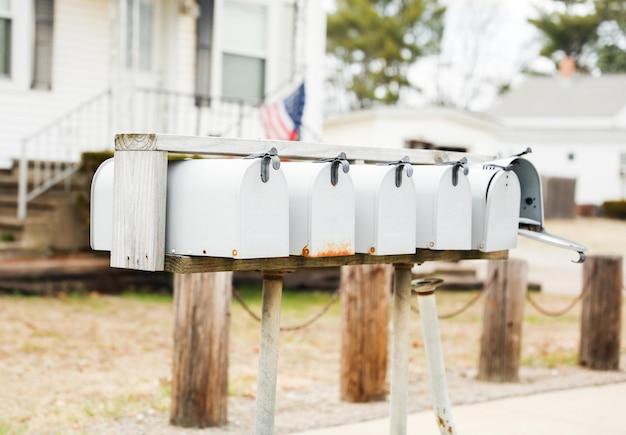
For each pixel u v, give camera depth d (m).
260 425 4.01
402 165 4.03
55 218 12.92
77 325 10.35
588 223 32.12
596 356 8.97
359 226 4.02
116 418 6.66
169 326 10.69
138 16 14.71
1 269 11.69
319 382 8.19
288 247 3.63
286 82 15.57
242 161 3.52
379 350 7.26
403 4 57.50
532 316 13.05
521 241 25.83
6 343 9.22
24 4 13.77
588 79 45.69
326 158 3.96
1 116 13.64
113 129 14.37
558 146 39.44
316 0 16.20
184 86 15.09
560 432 6.36
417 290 4.73
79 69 14.28
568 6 58.44
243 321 11.41
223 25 15.36
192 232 3.59
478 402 7.30
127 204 3.64
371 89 56.00
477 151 28.28
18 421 6.54
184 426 6.38
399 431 4.63
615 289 8.92
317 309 12.65
